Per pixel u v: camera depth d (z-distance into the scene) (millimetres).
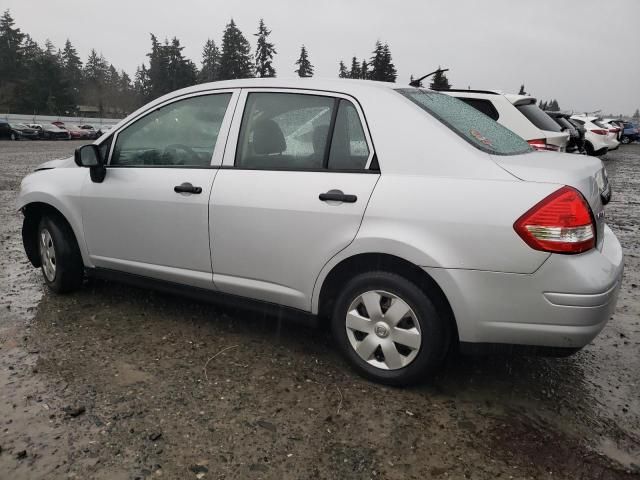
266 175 3078
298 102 3104
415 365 2750
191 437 2404
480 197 2514
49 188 4016
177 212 3371
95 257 3902
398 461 2283
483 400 2785
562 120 13828
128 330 3566
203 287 3430
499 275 2477
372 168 2799
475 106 6961
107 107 95188
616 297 2604
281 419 2561
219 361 3146
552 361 3268
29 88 74125
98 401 2676
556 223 2387
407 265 2709
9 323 3646
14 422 2482
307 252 2930
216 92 3406
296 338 3496
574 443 2430
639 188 11969
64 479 2121
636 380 3043
